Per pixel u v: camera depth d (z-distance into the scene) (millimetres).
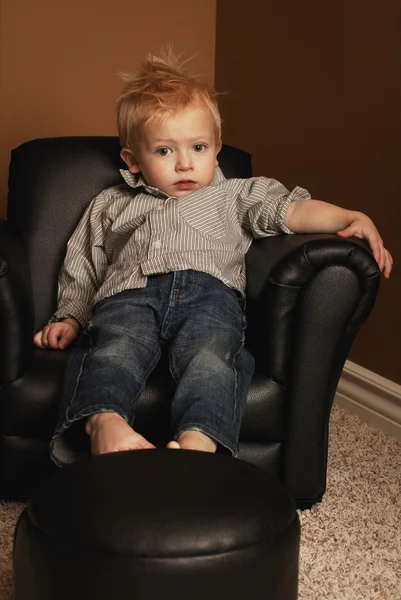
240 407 1465
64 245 1922
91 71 2637
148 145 1767
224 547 967
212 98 1815
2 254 1540
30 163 1993
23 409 1550
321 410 1599
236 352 1568
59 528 986
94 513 988
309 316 1545
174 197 1779
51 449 1449
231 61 2744
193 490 1029
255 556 982
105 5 2619
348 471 1886
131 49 2688
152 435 1538
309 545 1537
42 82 2576
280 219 1745
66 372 1509
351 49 2211
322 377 1577
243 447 1608
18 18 2504
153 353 1569
